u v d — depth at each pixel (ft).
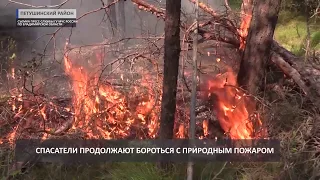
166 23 11.23
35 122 14.15
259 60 14.16
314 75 14.02
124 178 12.28
